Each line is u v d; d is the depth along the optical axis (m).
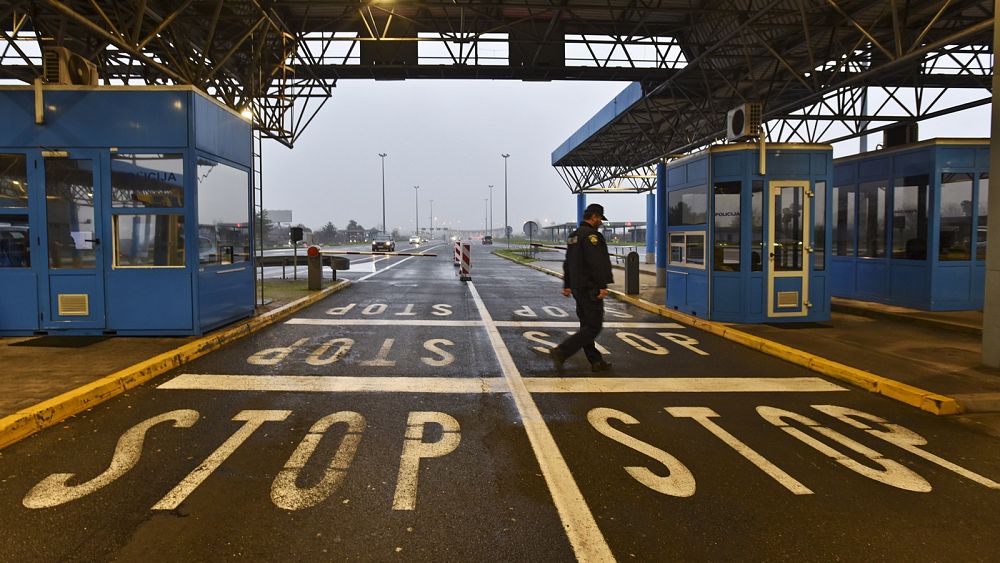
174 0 13.55
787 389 6.40
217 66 12.98
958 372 6.69
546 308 13.01
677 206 11.80
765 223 10.15
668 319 11.50
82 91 8.15
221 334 8.63
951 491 3.93
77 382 5.81
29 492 3.74
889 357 7.48
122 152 8.22
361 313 11.98
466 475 4.10
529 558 3.06
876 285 12.77
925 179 11.45
